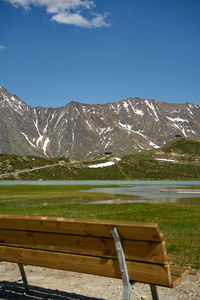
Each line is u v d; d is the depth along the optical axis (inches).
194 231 606.5
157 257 196.7
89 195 2050.9
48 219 229.6
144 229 191.5
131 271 206.2
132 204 1312.7
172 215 891.4
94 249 221.0
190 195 2135.8
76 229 221.0
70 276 334.0
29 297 274.1
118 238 203.8
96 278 325.4
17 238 255.9
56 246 237.3
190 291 279.7
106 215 896.9
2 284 310.3
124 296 202.7
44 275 339.9
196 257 407.2
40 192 2443.4
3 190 2755.9
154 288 222.1
